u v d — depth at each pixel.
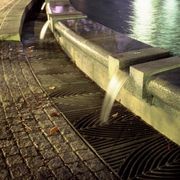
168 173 3.29
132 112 4.68
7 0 14.96
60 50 8.04
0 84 5.76
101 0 16.30
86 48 5.60
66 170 3.31
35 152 3.64
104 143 3.85
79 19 8.13
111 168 3.35
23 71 6.44
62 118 4.49
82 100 5.11
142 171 3.32
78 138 3.95
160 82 3.72
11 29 9.05
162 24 10.16
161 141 3.89
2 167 3.38
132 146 3.78
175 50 7.44
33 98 5.16
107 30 6.67
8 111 4.71
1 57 7.37
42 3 15.61
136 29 9.61
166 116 3.89
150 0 15.56
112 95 4.45
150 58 4.64
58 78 6.08
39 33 9.97
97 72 5.64
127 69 4.45
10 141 3.88
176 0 15.07
